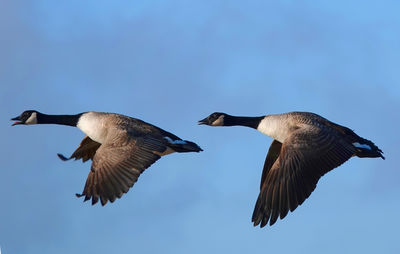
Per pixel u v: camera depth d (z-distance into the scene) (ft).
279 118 68.59
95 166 62.49
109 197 61.16
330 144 63.16
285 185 61.00
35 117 77.46
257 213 61.62
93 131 69.41
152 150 65.00
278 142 69.21
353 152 63.52
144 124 67.62
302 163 61.62
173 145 67.26
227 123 76.48
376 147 66.23
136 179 62.75
